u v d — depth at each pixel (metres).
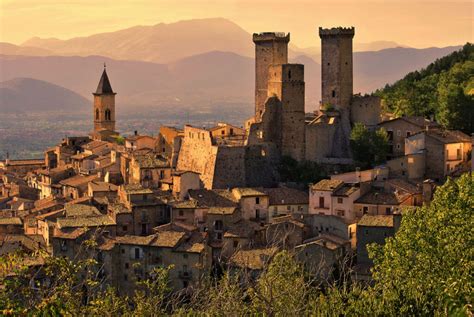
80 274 169.88
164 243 180.62
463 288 83.56
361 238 179.75
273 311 77.38
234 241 188.00
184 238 184.12
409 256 107.94
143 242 182.38
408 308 89.50
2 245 191.62
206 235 190.62
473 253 101.38
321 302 88.25
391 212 191.50
